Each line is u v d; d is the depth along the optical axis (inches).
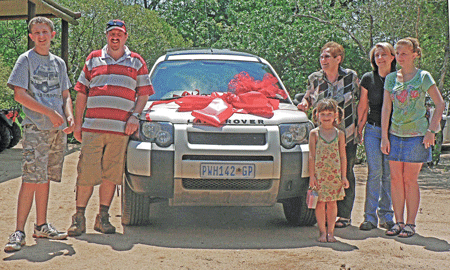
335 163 188.7
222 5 1221.1
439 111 196.9
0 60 743.1
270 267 156.0
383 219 219.1
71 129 183.0
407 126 200.2
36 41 175.5
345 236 199.8
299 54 642.2
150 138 191.2
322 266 157.8
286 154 192.4
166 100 220.5
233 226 217.2
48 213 233.8
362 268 156.8
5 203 257.9
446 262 164.9
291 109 215.3
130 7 708.7
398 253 175.0
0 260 158.6
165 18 1144.8
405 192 206.2
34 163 175.0
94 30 690.2
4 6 414.0
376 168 215.2
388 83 206.1
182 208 258.7
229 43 717.9
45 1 459.2
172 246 179.5
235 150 188.5
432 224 224.2
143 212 207.0
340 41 615.5
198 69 243.0
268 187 192.7
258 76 242.5
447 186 348.5
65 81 185.0
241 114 199.8
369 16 507.8
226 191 190.4
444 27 468.4
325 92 213.6
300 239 193.6
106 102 189.3
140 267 154.3
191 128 190.4
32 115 175.0
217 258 165.0
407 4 474.0
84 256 164.6
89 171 190.2
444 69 470.3
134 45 684.7
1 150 537.0
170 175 187.5
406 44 199.8
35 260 159.2
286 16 654.5
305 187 199.9
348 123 211.8
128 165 191.3
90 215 232.2
